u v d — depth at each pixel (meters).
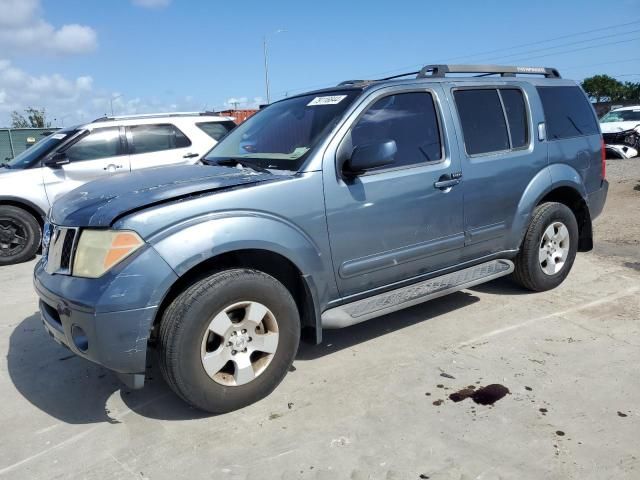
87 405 3.44
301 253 3.37
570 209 5.19
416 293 3.96
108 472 2.77
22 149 25.95
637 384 3.42
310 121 3.86
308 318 3.57
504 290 5.23
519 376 3.56
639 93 67.31
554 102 5.11
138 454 2.90
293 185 3.37
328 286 3.59
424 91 4.13
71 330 2.98
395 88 3.96
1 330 4.80
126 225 2.89
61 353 4.24
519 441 2.87
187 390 3.03
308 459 2.79
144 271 2.85
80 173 7.85
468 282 4.24
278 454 2.84
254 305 3.18
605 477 2.58
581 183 5.17
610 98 68.38
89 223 3.00
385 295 3.92
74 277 2.99
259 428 3.08
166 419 3.22
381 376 3.63
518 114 4.74
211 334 3.10
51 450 2.97
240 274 3.12
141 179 3.54
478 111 4.44
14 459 2.91
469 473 2.63
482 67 4.68
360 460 2.76
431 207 4.02
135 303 2.83
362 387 3.49
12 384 3.77
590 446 2.81
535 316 4.57
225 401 3.16
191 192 3.13
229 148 4.38
